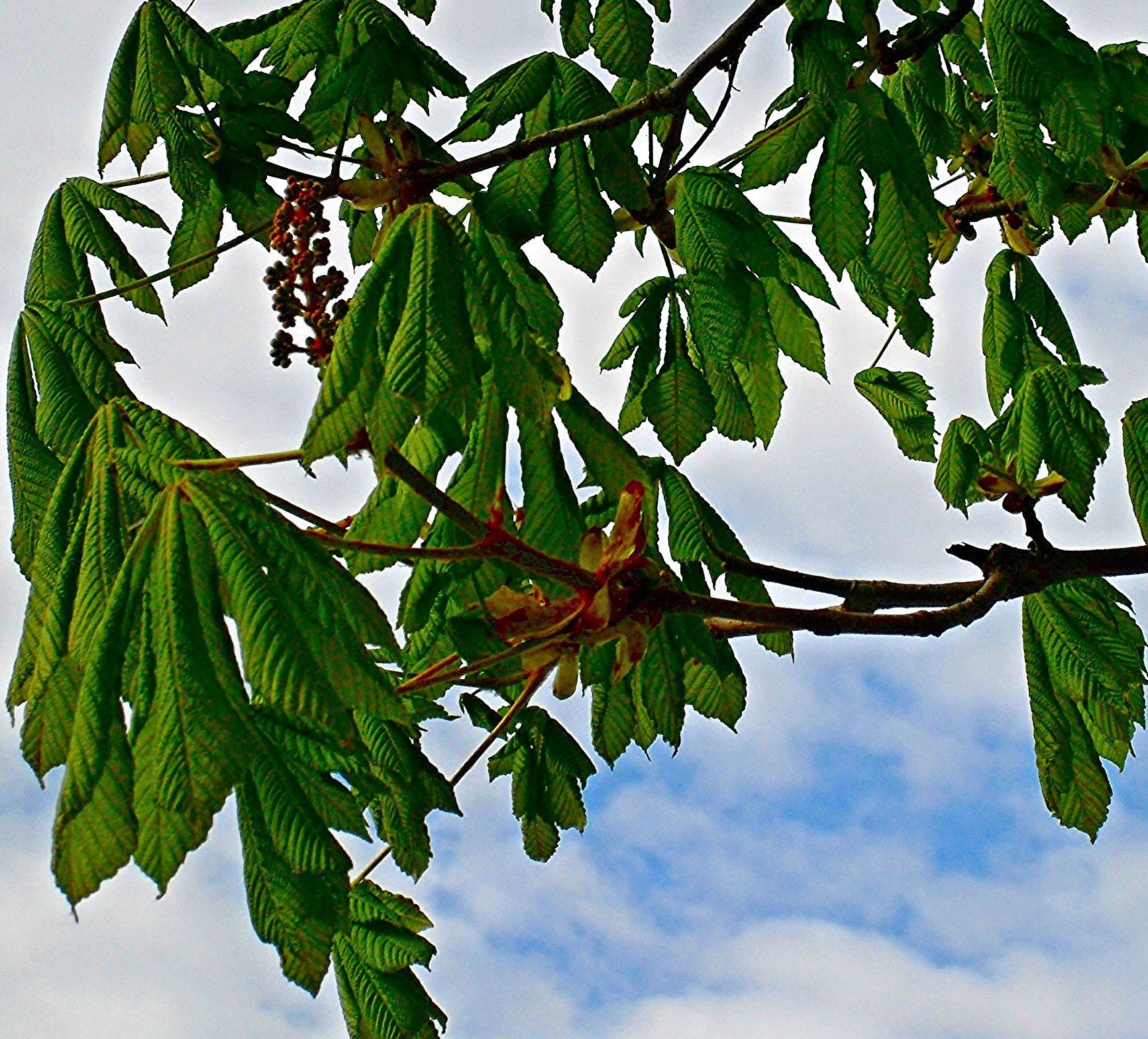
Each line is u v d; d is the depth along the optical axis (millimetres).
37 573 1965
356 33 2785
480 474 2365
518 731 3180
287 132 2779
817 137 2896
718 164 3000
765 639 2975
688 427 2930
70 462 1985
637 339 3023
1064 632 3227
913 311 3221
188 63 2682
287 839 1853
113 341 2383
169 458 1920
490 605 2357
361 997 2668
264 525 1845
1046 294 3426
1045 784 3254
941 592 2721
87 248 2688
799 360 3135
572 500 2426
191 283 2914
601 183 2693
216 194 2928
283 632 1766
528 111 2756
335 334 2088
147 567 1806
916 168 2906
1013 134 2951
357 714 2648
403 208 2541
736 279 2781
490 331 2092
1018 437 3154
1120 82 3221
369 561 2594
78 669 1838
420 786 2652
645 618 2328
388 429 1981
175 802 1686
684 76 2771
